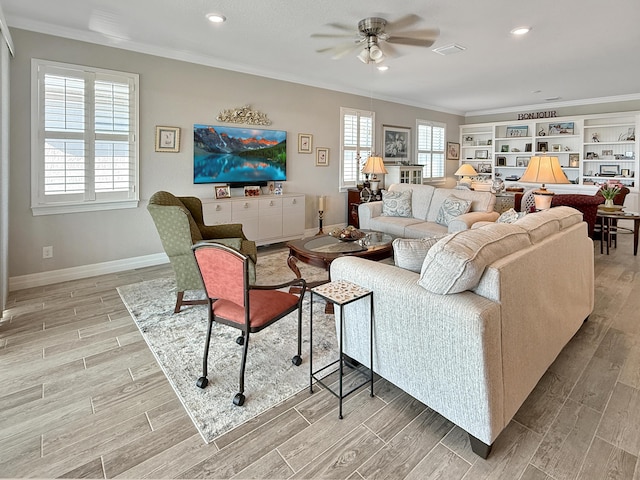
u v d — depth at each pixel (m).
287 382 2.18
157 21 3.52
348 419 1.86
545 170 3.40
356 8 3.21
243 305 1.96
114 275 4.20
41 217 3.79
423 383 1.77
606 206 5.44
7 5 3.21
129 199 4.29
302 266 4.58
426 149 8.45
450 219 4.71
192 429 1.79
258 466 1.57
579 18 3.43
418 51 4.38
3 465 1.57
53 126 3.74
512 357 1.69
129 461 1.60
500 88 6.53
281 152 5.71
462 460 1.60
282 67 5.17
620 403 1.98
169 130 4.52
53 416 1.88
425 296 1.70
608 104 7.45
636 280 4.04
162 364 2.37
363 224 5.49
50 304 3.34
